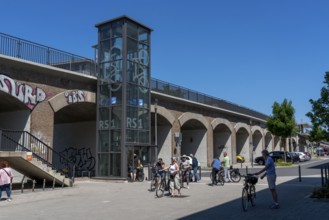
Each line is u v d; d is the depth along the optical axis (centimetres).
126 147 2511
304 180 2247
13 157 1830
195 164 2405
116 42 2662
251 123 5506
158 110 3178
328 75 1481
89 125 3219
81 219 1095
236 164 4941
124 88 2555
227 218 1051
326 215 1059
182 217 1087
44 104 2277
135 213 1188
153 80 3148
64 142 3344
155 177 1884
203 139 4128
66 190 1938
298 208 1194
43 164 1967
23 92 2144
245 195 1192
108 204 1426
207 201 1445
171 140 3397
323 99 1486
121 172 2478
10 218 1137
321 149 10712
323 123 1488
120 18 2628
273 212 1131
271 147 6662
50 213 1224
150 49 2864
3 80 2023
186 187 2002
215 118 4316
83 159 3194
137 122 2656
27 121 2184
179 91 3544
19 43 2122
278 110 4931
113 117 2592
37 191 1889
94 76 2686
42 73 2277
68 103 2445
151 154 2830
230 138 4759
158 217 1100
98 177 2566
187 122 3900
